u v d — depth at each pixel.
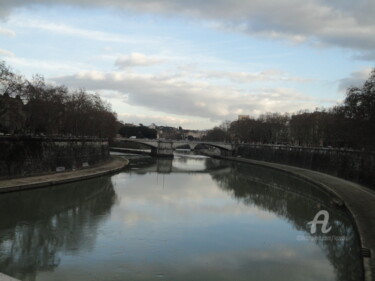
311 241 40.16
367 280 24.89
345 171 95.50
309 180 94.00
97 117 129.12
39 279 27.86
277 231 43.97
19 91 71.69
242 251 36.03
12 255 32.72
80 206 54.25
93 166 110.00
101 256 32.88
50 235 38.91
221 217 50.28
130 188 75.31
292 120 168.75
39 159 80.00
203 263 32.31
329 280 29.59
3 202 54.91
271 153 165.50
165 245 36.62
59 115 100.00
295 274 30.67
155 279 28.44
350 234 43.09
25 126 82.88
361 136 75.06
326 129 126.75
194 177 104.12
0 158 66.12
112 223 44.44
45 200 57.72
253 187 84.38
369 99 72.31
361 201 57.53
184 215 50.41
